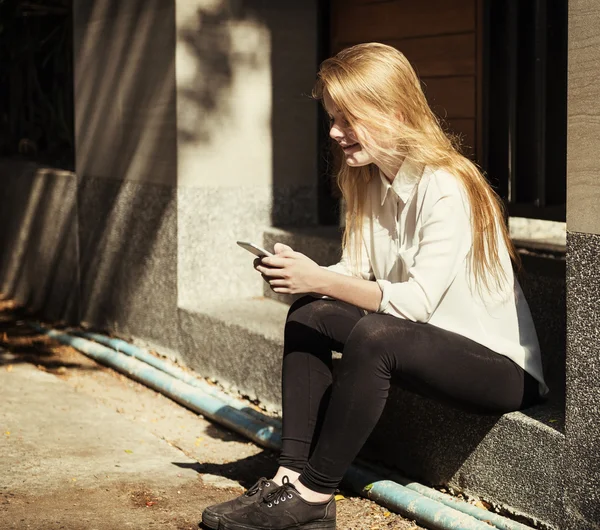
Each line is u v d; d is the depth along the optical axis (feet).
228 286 15.92
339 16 16.16
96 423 12.88
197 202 15.49
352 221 10.14
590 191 8.30
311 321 9.61
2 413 13.08
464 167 9.12
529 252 13.76
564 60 13.24
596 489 8.46
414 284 8.83
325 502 9.14
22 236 21.07
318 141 16.46
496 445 9.52
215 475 11.18
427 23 14.70
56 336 18.29
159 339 16.17
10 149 24.14
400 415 10.73
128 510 9.91
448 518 9.37
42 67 23.32
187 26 15.16
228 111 15.62
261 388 13.50
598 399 8.39
